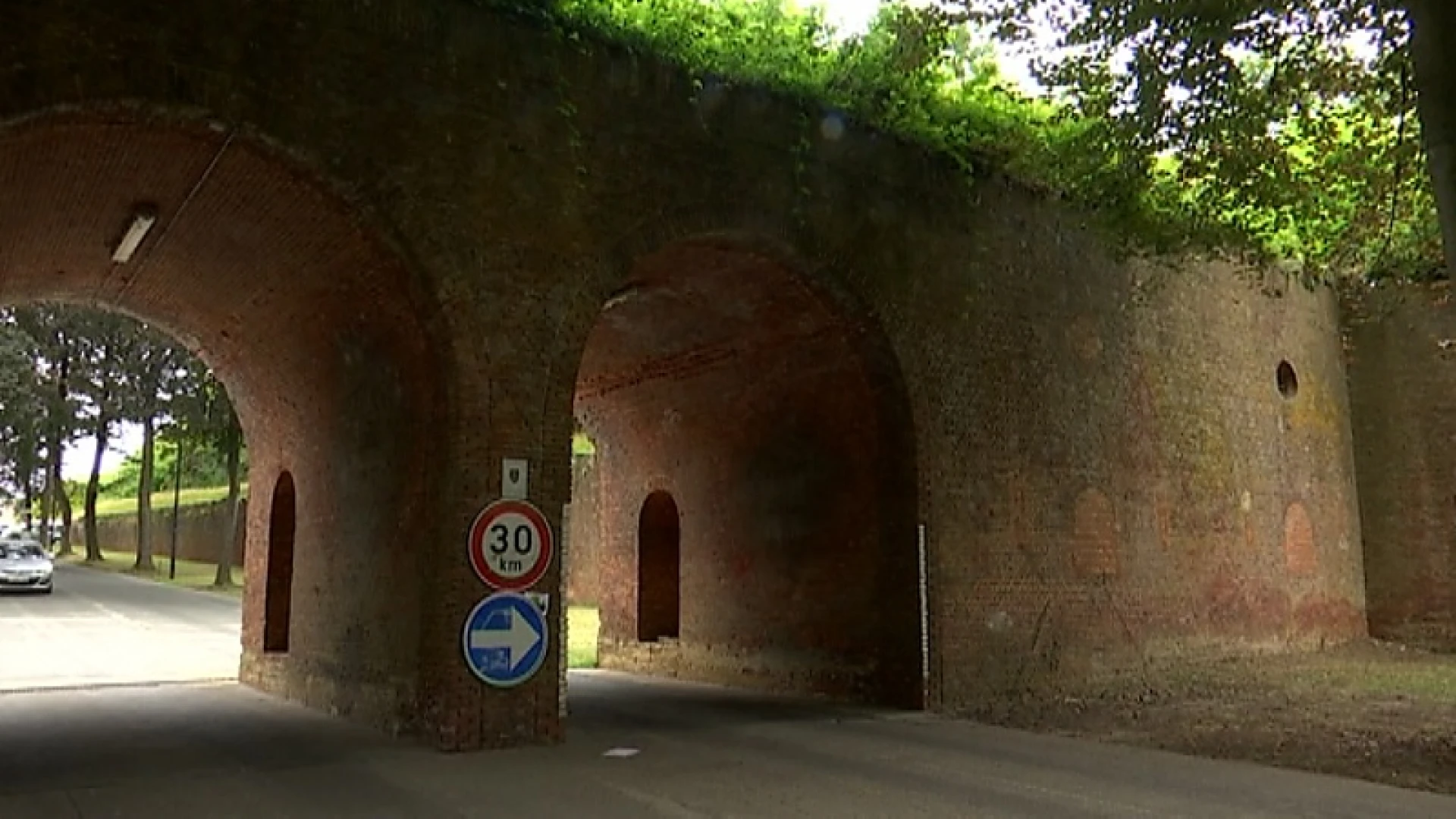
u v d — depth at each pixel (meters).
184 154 9.38
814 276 12.30
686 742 10.51
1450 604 20.33
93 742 10.35
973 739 10.78
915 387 12.80
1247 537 17.97
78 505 88.50
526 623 9.92
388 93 9.70
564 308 10.39
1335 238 15.18
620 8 11.36
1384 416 21.52
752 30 12.44
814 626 14.05
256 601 15.07
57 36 8.20
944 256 13.38
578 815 7.59
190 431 40.97
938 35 12.19
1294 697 13.99
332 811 7.65
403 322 10.51
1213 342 17.75
